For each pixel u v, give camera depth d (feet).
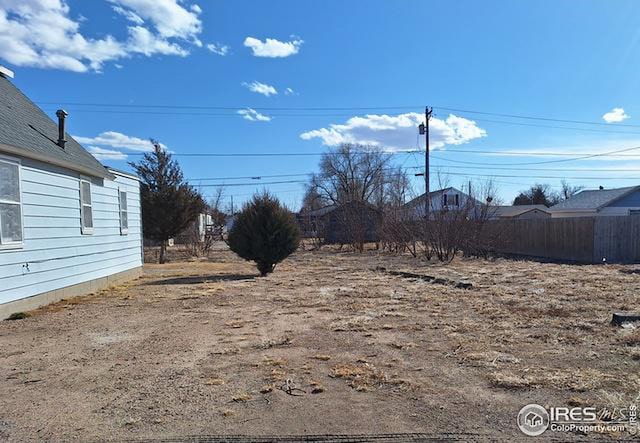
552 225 59.98
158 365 14.78
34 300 26.03
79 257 31.94
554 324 19.48
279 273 44.83
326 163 165.48
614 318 19.45
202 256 76.54
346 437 9.66
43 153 26.27
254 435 9.77
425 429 9.96
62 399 11.95
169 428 10.13
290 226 43.37
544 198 212.84
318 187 169.37
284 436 9.72
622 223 52.80
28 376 13.93
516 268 45.27
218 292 31.40
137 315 23.59
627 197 107.24
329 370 13.98
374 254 72.79
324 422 10.36
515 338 17.40
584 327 18.85
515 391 12.03
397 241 69.31
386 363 14.65
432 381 12.92
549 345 16.35
